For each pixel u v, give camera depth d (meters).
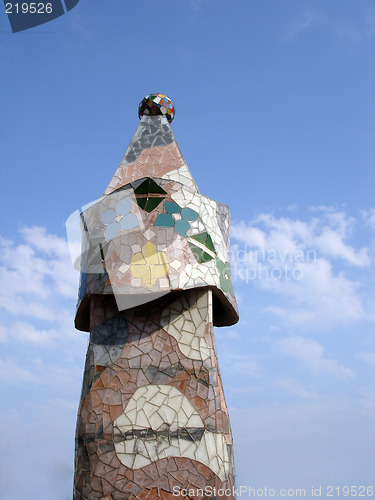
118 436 12.21
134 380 12.74
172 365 12.88
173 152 15.22
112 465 11.98
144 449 12.10
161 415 12.41
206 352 12.96
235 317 14.64
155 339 13.14
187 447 12.17
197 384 12.72
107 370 12.85
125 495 11.75
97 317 13.37
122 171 14.85
